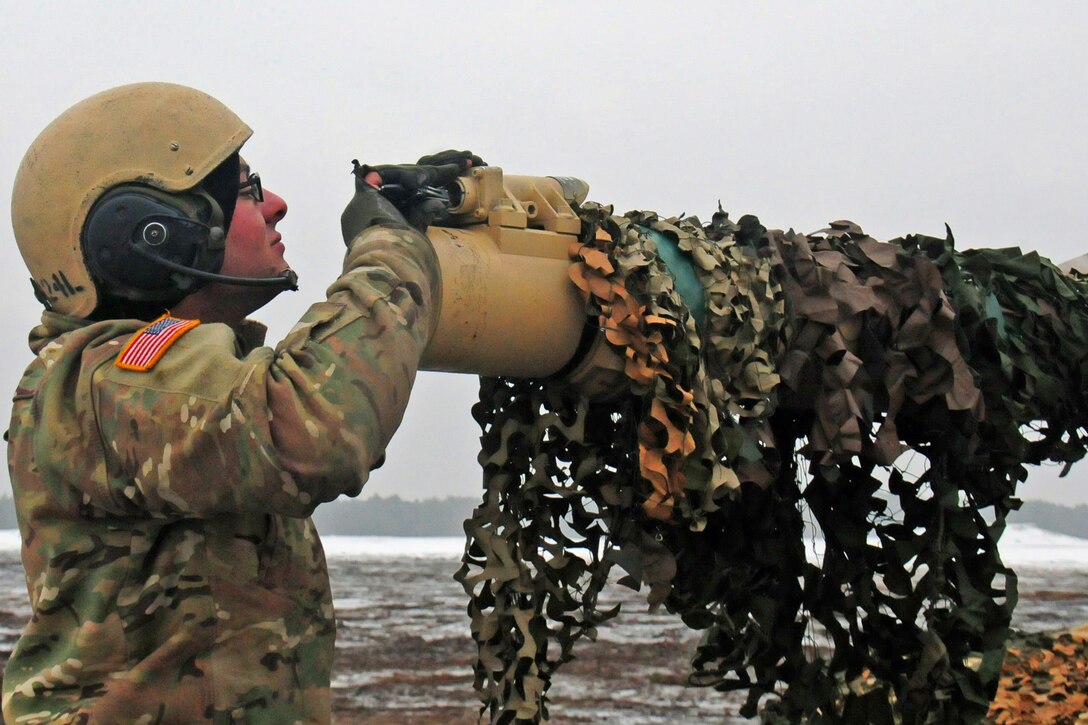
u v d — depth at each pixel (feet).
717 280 7.88
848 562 9.08
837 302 8.37
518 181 7.87
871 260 8.68
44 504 6.29
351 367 5.96
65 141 6.74
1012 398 9.23
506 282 7.41
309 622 6.71
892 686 9.35
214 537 6.33
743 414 7.84
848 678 9.37
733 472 7.64
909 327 8.50
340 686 34.30
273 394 5.81
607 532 8.32
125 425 5.96
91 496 6.12
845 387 8.25
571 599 8.30
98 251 6.63
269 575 6.54
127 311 6.94
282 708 6.44
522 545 8.26
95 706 6.04
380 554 111.96
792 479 9.10
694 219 8.59
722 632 9.55
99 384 6.12
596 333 7.66
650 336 7.41
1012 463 9.02
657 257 7.79
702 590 8.77
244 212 7.22
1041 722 13.97
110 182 6.64
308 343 5.99
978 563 8.81
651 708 31.50
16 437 6.44
